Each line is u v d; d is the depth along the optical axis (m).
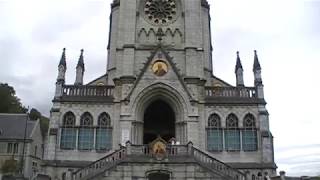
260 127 42.78
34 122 79.62
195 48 45.50
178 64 45.44
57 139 42.28
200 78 44.41
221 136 42.91
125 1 47.38
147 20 47.53
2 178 40.34
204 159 35.75
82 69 50.09
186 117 42.34
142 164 35.03
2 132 75.19
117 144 42.06
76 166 41.28
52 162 41.06
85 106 43.66
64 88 44.47
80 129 43.00
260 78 44.97
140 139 42.22
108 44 53.59
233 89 44.75
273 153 45.16
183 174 34.81
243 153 42.28
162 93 43.53
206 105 43.75
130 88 43.38
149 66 43.88
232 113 43.62
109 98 43.97
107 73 50.00
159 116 49.53
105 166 35.22
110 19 53.38
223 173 34.53
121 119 42.16
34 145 77.38
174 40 46.75
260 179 40.66
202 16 51.72
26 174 72.56
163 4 48.25
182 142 41.81
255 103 43.69
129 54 44.81
